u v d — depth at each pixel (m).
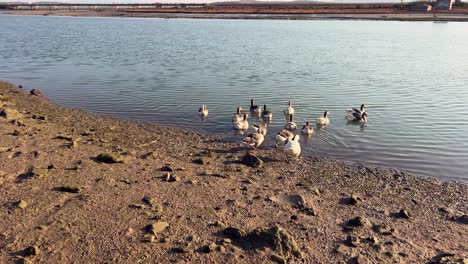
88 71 43.44
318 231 13.00
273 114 28.78
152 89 35.25
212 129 25.44
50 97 32.69
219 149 21.88
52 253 11.09
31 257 10.89
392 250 12.21
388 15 147.38
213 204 14.23
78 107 29.92
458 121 26.95
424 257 12.01
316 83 37.97
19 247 11.24
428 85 37.47
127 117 27.64
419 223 14.27
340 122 27.03
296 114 28.77
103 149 19.41
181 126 25.91
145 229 12.32
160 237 12.01
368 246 12.28
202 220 13.03
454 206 15.99
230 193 15.30
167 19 142.75
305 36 80.75
